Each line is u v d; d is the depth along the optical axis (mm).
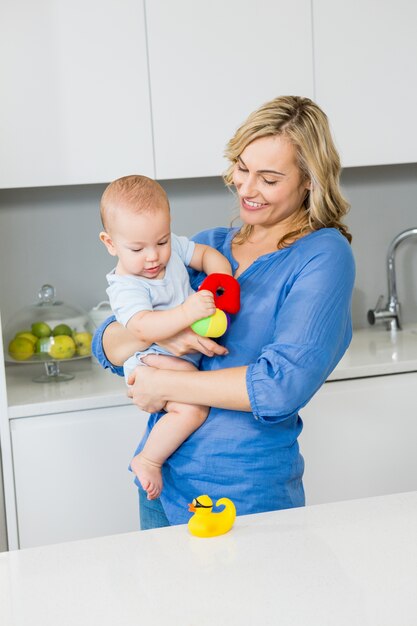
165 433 1549
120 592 1060
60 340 2561
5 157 2518
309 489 2545
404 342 2924
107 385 2541
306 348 1436
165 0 2553
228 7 2594
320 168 1509
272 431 1543
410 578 1061
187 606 1016
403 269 3281
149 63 2568
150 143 2602
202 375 1486
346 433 2551
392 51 2729
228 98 2631
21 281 2955
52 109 2525
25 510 2383
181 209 3041
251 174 1519
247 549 1170
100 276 3010
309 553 1146
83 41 2518
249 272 1597
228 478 1535
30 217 2939
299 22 2645
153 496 1577
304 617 979
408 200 3248
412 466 2623
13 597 1062
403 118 2768
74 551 1194
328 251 1500
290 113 1504
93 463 2402
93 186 2967
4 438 2342
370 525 1235
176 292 1607
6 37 2475
